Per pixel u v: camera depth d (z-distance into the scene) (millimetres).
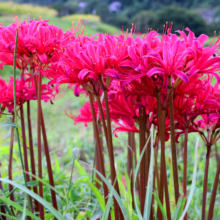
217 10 51750
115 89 1498
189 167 3652
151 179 1119
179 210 1183
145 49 1209
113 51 1218
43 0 64125
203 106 1363
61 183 2207
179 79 1166
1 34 1378
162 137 1243
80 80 1253
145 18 37500
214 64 1203
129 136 2100
